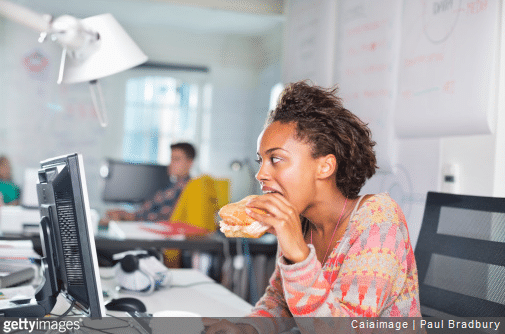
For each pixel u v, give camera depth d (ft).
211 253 10.25
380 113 9.71
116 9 19.94
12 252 6.39
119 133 21.24
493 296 3.96
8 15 5.02
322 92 3.60
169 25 21.72
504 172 7.11
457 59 7.73
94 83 6.20
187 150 12.42
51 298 4.04
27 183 10.36
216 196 11.71
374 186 9.92
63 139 20.59
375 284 3.12
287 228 2.99
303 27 13.85
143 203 12.66
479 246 4.24
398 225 3.43
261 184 3.50
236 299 5.42
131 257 5.52
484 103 7.14
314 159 3.44
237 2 15.89
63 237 3.80
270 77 21.66
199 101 22.48
